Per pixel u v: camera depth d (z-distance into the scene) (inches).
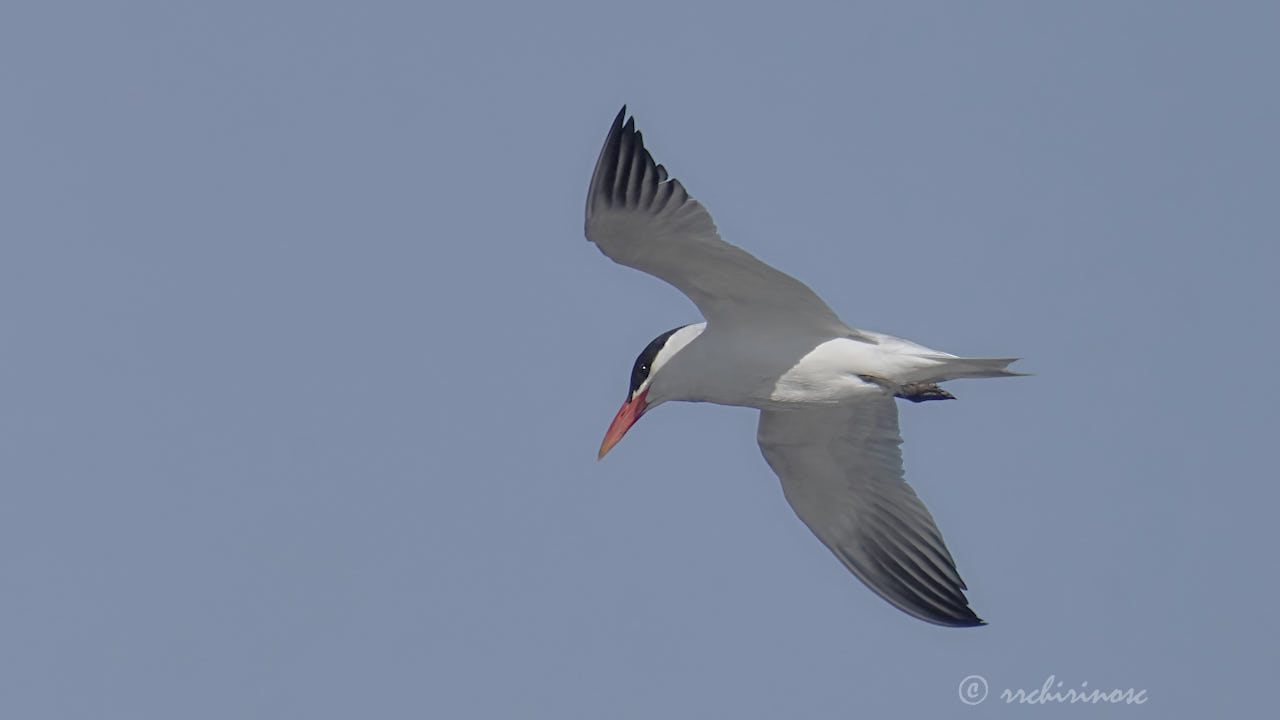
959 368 522.6
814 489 635.5
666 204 484.7
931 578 625.0
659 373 556.7
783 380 538.9
